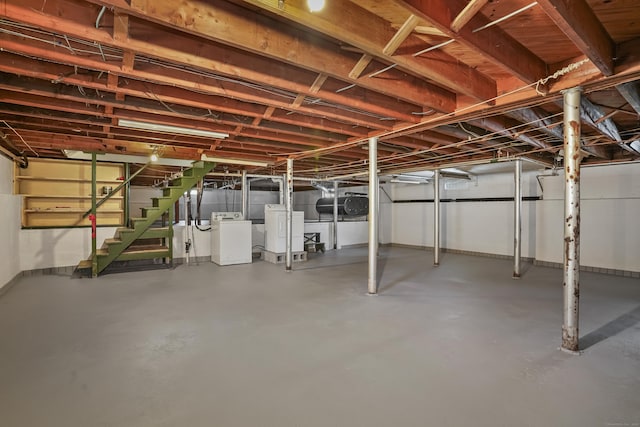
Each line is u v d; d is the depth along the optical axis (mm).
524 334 3006
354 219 10945
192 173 6199
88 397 1993
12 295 4273
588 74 2395
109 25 1897
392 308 3775
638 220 5625
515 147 5328
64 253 5793
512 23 2021
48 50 2078
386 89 2621
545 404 1938
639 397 2014
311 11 1722
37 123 3717
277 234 6953
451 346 2744
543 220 6715
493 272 5957
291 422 1772
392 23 2080
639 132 4180
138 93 2754
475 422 1774
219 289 4629
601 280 5363
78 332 3021
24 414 1825
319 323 3277
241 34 1929
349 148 5098
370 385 2143
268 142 4930
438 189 6711
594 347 2729
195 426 1736
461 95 3109
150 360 2477
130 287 4715
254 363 2436
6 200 4699
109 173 6602
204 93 2990
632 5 1822
